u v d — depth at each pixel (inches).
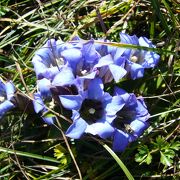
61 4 7.9
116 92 6.1
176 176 6.7
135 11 7.7
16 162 6.8
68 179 6.7
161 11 7.7
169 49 7.3
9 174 6.8
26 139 6.9
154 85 7.1
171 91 6.8
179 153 6.9
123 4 7.7
